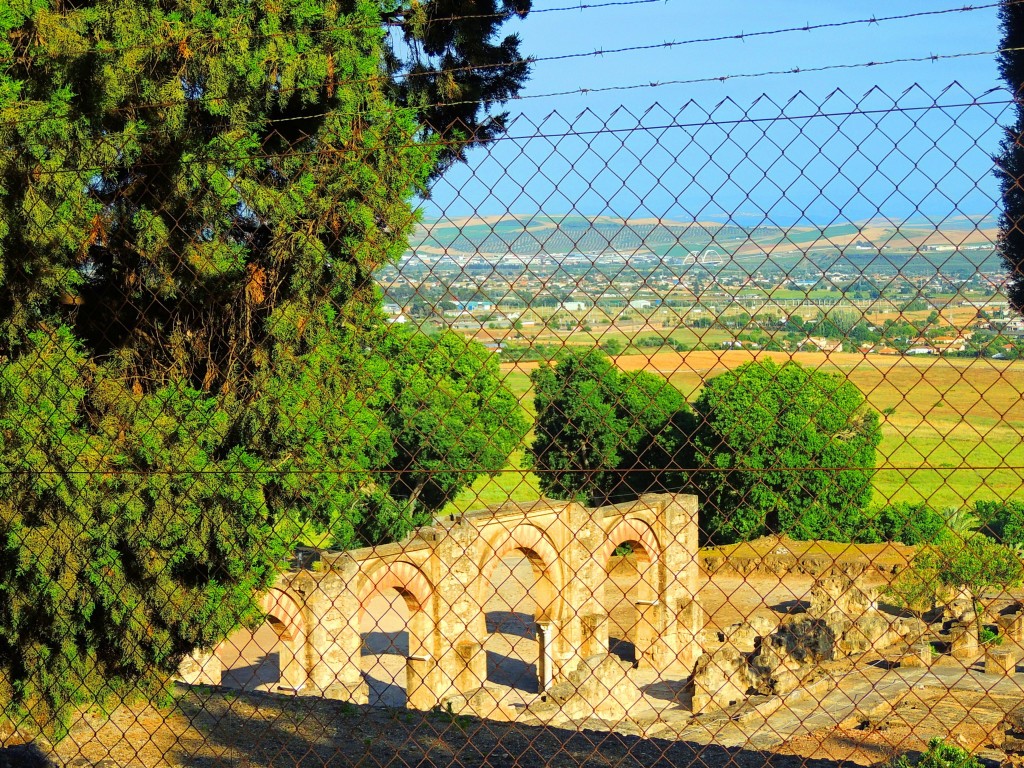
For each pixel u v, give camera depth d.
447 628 26.14
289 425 13.02
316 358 12.88
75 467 11.98
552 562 28.23
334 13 14.16
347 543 24.80
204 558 12.98
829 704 22.12
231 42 12.59
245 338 14.03
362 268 10.38
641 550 31.14
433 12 20.92
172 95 11.91
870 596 28.88
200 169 11.35
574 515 28.77
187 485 12.92
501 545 27.22
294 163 12.19
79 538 12.28
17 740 11.60
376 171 10.01
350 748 10.89
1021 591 31.53
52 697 11.88
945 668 25.97
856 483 22.95
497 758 10.66
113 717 12.26
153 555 13.13
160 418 13.28
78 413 13.09
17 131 10.89
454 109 21.00
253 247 13.50
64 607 12.36
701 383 6.36
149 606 13.18
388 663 29.53
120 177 11.95
